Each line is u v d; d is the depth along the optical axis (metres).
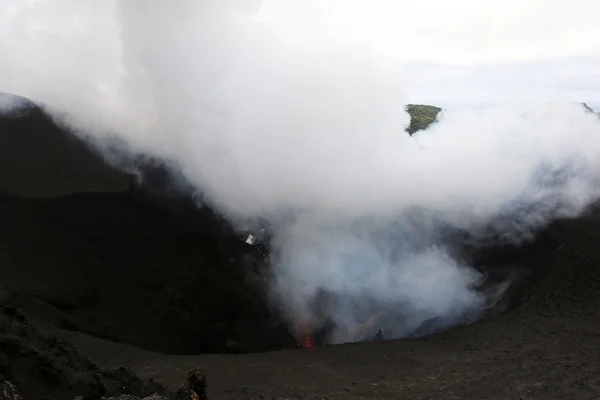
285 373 13.84
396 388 12.78
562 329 16.23
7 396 5.39
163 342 20.27
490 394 12.01
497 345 15.80
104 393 6.98
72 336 15.51
